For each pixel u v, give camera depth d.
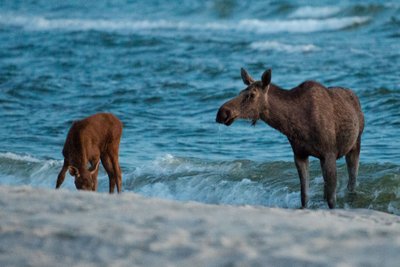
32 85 94.19
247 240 26.09
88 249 25.30
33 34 142.50
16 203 30.92
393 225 30.20
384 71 95.50
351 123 43.28
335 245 25.66
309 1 157.88
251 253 24.69
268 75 40.94
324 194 45.81
